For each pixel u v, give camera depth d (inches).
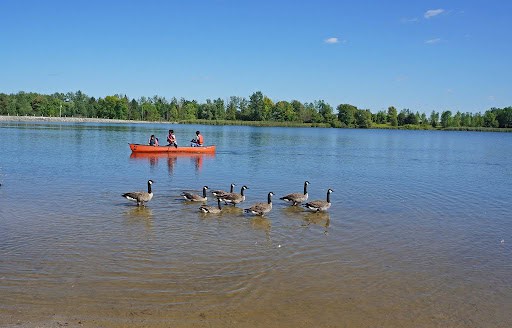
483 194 1214.3
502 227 845.8
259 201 1027.9
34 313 451.8
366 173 1608.0
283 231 773.3
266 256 639.1
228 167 1648.6
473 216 932.6
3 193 1021.8
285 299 504.7
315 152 2486.5
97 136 3257.9
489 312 492.4
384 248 695.1
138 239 701.3
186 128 5590.6
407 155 2509.8
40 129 3986.2
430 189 1275.8
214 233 748.6
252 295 510.6
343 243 713.6
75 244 666.2
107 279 540.1
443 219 898.1
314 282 553.3
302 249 676.1
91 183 1197.1
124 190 1104.8
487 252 691.4
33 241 674.2
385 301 509.0
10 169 1418.6
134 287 520.1
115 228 759.7
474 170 1825.8
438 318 474.9
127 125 6097.4
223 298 500.1
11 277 537.6
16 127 4217.5
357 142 3698.3
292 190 1185.4
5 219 793.6
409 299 516.7
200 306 479.5
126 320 443.8
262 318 460.1
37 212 852.0
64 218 814.5
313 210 936.9
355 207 989.2
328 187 1259.8
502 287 559.2
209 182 1278.3
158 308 471.2
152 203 967.6
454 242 738.8
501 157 2529.5
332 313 477.1
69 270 564.7
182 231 755.4
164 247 665.0
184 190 1138.0
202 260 614.5
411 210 971.9
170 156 2004.2
